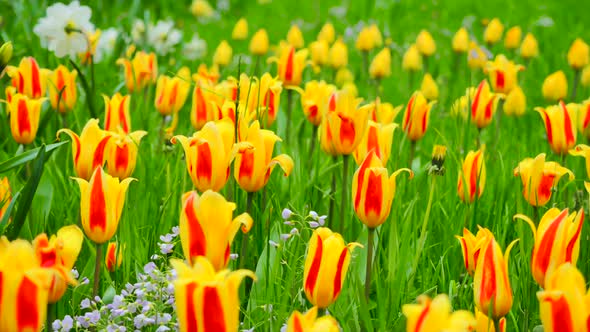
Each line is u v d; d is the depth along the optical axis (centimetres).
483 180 489
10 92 555
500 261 324
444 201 546
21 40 855
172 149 538
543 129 786
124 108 510
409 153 618
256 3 1495
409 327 250
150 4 1301
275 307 395
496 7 1480
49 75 598
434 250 494
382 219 386
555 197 546
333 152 470
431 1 1484
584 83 887
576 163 639
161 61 912
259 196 500
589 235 473
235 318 270
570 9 1482
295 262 371
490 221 525
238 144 383
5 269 264
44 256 296
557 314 273
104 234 358
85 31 651
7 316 266
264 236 465
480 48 957
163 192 538
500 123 753
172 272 362
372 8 1393
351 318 389
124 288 413
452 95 912
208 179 381
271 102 539
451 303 415
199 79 581
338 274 329
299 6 1484
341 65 866
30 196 390
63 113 605
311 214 432
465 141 607
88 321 364
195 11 1302
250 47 870
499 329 339
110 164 427
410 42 1223
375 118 557
